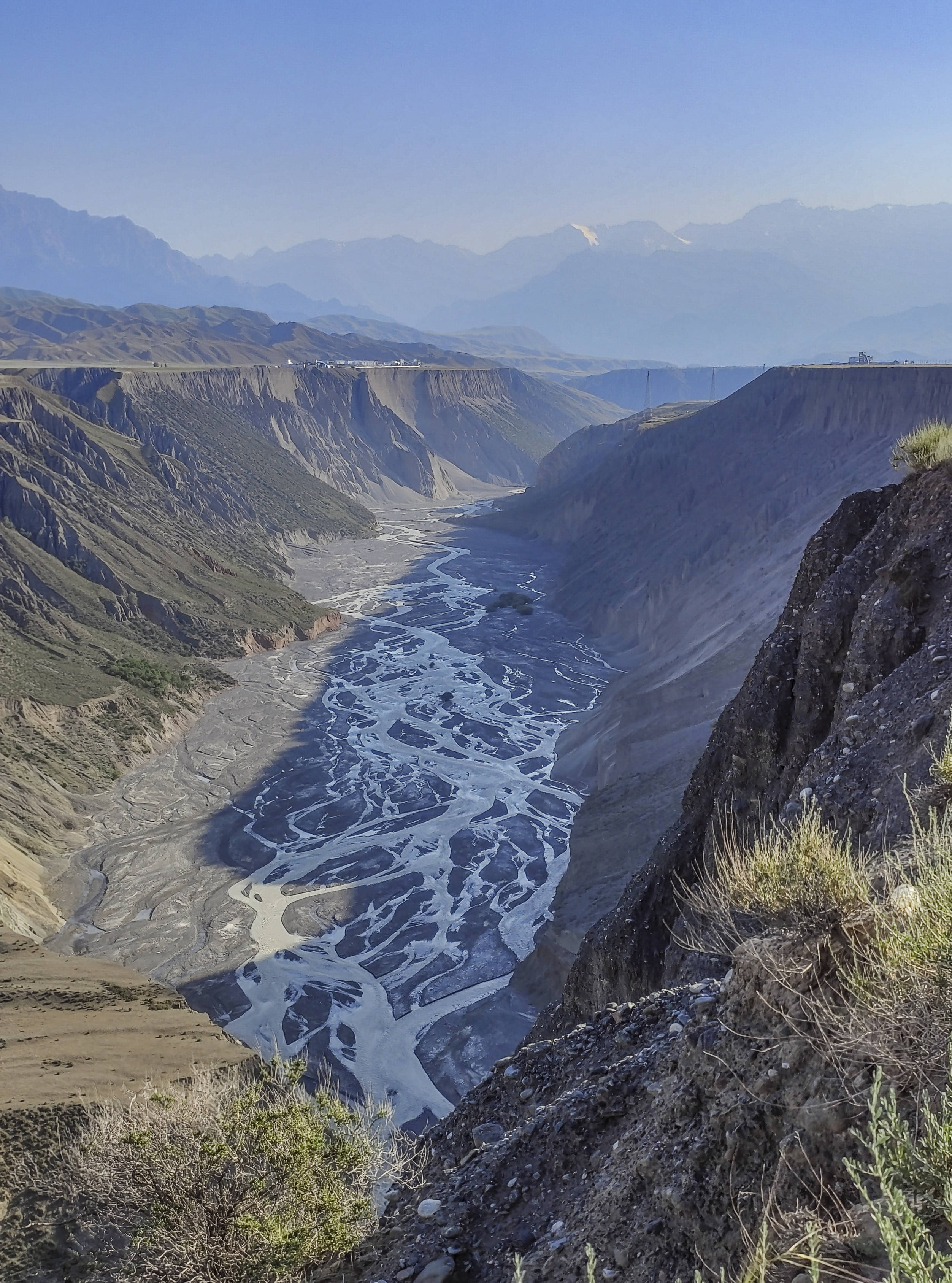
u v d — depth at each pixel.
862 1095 4.05
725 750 17.81
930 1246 2.63
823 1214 3.79
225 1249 7.81
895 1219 3.00
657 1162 5.21
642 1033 8.48
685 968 11.73
